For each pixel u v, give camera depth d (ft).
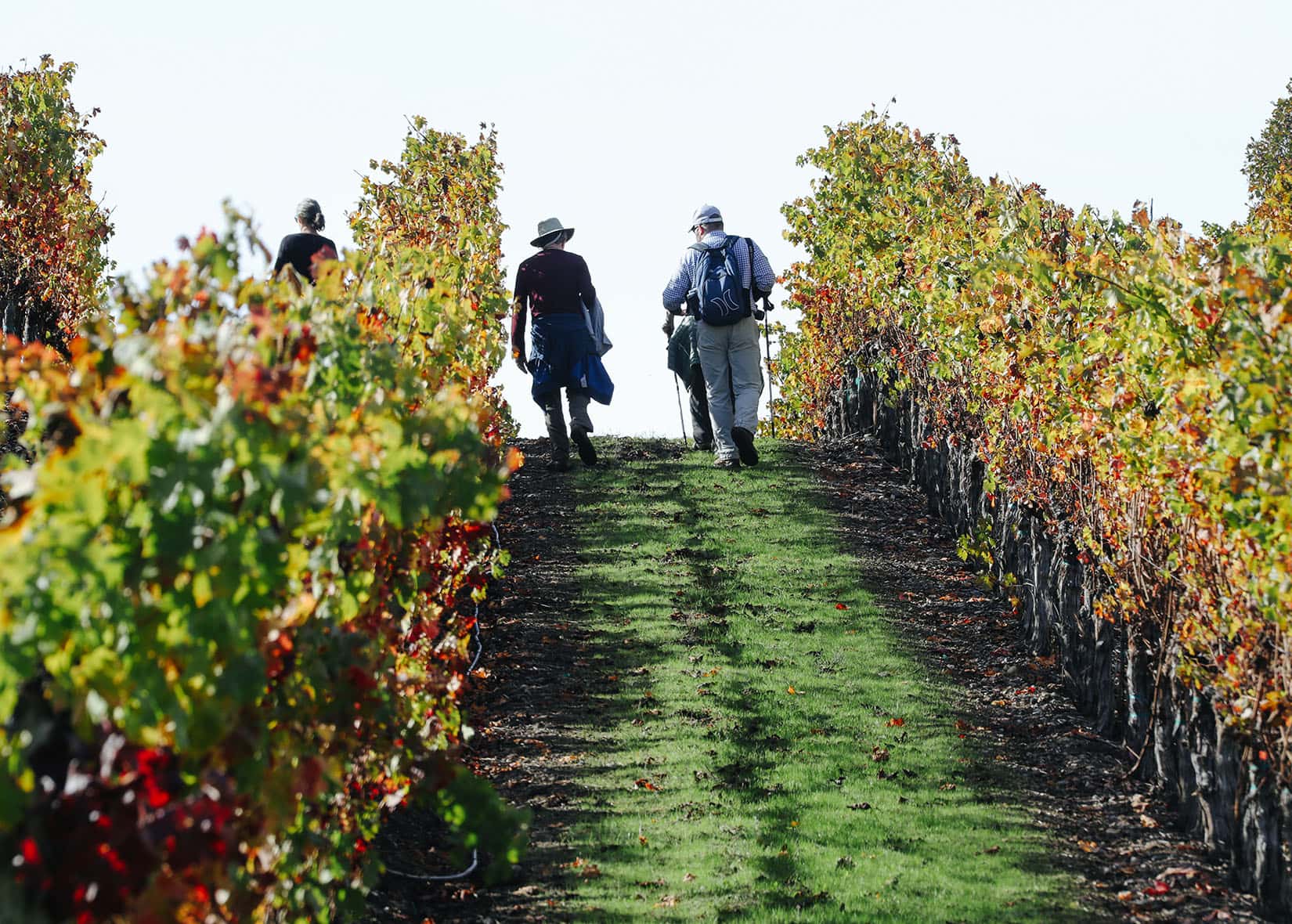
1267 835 53.42
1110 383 65.51
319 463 27.07
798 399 159.94
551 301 115.34
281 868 32.86
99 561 22.31
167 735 25.22
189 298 32.45
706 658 80.33
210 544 24.25
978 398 92.53
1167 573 62.44
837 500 114.11
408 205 124.16
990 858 56.29
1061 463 75.72
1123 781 66.64
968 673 81.00
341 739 34.50
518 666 78.28
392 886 50.75
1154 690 65.98
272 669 29.55
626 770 64.69
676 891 51.67
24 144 133.49
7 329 128.16
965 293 87.45
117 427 23.24
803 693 75.51
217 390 27.32
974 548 97.60
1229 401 49.37
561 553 99.66
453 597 60.34
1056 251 80.69
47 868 21.65
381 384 38.45
